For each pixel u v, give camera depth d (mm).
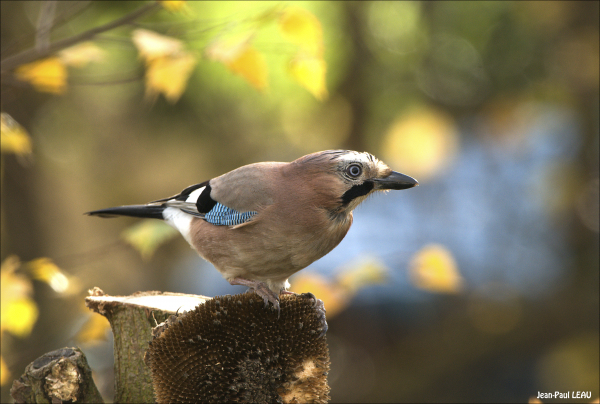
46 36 6238
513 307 13773
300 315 4547
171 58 5578
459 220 14250
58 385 4605
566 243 13852
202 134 12172
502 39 11562
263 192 5543
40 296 10242
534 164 13945
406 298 14469
